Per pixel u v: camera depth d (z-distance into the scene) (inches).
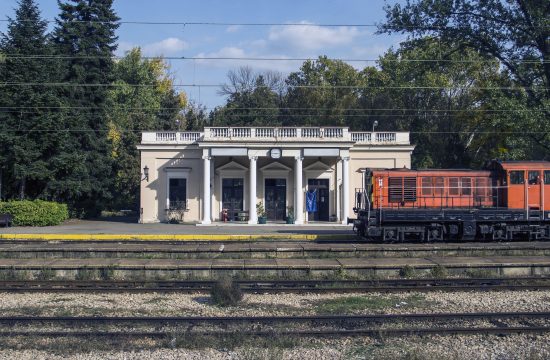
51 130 1454.2
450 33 1359.5
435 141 2031.3
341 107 2306.8
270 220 1524.4
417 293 587.2
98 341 410.9
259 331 432.8
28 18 1472.7
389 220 933.8
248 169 1521.9
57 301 553.6
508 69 1381.6
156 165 1540.4
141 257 799.1
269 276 672.4
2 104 1418.6
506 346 404.5
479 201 965.2
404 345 407.8
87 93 1689.2
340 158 1472.7
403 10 1365.7
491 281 643.5
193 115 2541.8
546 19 1232.2
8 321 460.8
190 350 396.8
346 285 625.9
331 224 1425.9
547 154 1599.4
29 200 1475.1
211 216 1508.4
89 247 847.7
